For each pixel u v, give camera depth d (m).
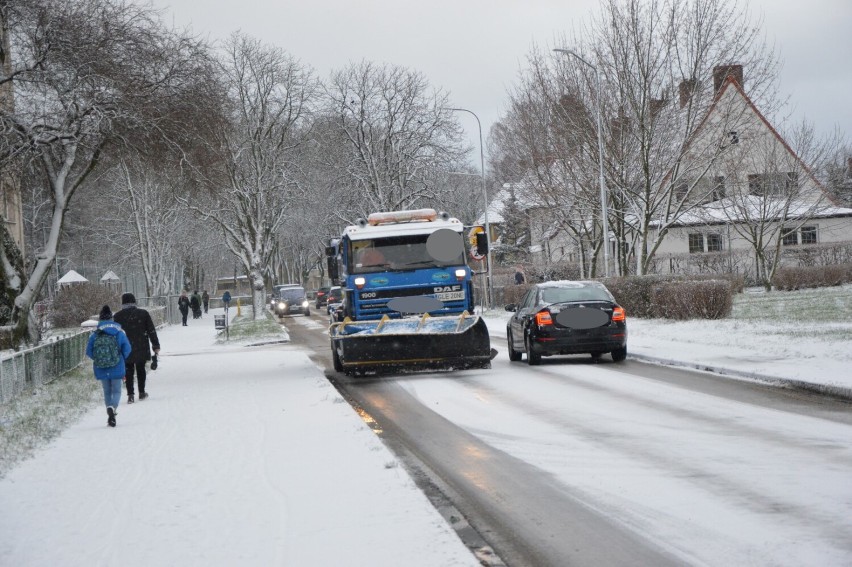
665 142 44.59
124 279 102.69
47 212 98.12
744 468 11.23
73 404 21.88
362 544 8.31
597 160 46.91
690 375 21.56
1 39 31.22
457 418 16.94
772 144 61.22
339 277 26.36
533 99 52.38
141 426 17.62
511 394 19.94
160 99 32.06
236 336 53.28
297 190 77.69
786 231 72.38
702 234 72.56
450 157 84.06
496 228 97.50
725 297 36.50
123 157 33.91
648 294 40.66
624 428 14.77
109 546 8.94
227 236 77.94
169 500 10.80
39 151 31.36
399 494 10.30
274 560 8.01
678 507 9.57
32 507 10.94
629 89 42.91
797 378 18.42
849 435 13.09
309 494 10.59
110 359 17.84
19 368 24.09
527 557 8.16
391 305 24.95
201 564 8.07
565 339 25.06
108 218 93.88
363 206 85.00
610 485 10.80
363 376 26.30
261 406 19.39
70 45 30.02
